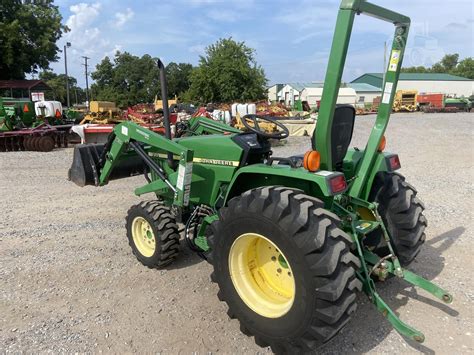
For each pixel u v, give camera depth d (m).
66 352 2.97
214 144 3.82
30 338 3.13
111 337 3.13
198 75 43.78
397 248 3.66
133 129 4.30
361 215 3.72
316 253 2.52
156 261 4.16
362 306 3.47
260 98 44.62
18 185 8.12
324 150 2.90
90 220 5.89
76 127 13.97
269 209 2.69
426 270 4.11
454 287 3.77
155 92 81.50
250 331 2.97
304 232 2.56
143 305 3.58
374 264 3.24
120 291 3.83
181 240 4.96
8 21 36.41
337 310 2.51
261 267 3.12
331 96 2.74
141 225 4.36
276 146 13.90
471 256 4.41
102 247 4.87
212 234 3.18
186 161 3.78
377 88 65.94
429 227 5.34
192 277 4.08
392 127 21.14
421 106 41.88
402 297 3.61
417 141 14.85
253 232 2.81
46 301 3.66
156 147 4.25
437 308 3.43
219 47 44.47
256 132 3.59
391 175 3.70
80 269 4.28
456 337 3.05
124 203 6.75
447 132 18.19
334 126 3.12
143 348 3.00
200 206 4.13
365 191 3.58
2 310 3.52
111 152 4.70
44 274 4.18
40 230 5.46
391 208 3.62
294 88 59.44
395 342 3.01
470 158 10.88
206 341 3.08
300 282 2.58
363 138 16.28
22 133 13.28
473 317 3.30
